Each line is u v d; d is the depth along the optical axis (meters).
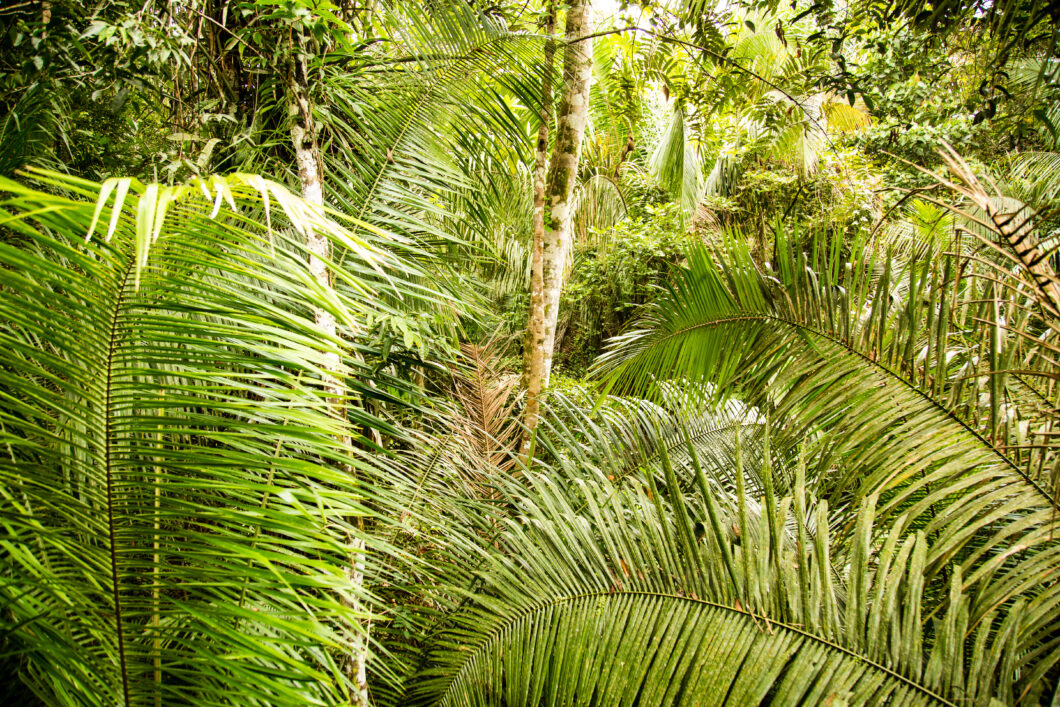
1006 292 1.55
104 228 0.78
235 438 1.05
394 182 2.29
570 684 1.39
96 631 1.06
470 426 2.93
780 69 4.29
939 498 1.33
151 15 1.88
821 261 1.72
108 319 0.88
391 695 1.91
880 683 1.12
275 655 1.01
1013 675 1.09
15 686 1.19
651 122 7.93
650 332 2.26
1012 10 1.61
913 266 1.53
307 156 1.95
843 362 1.61
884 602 1.19
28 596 1.02
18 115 1.86
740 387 1.89
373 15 2.31
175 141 2.02
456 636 1.73
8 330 1.12
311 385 1.57
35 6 1.69
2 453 1.18
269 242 0.86
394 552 1.64
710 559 1.35
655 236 6.32
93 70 1.85
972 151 5.23
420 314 2.34
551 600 1.55
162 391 1.04
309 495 1.12
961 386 1.42
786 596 1.24
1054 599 1.16
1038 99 2.24
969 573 1.60
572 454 2.46
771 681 1.16
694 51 3.72
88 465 0.99
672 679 1.25
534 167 3.62
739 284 1.87
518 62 2.38
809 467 1.69
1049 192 4.66
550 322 3.47
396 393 2.37
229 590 1.11
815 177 5.91
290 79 1.92
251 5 1.85
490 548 1.93
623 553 1.50
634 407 2.63
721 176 7.19
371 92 2.24
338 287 2.04
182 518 1.02
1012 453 1.37
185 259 0.87
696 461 1.42
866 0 2.35
